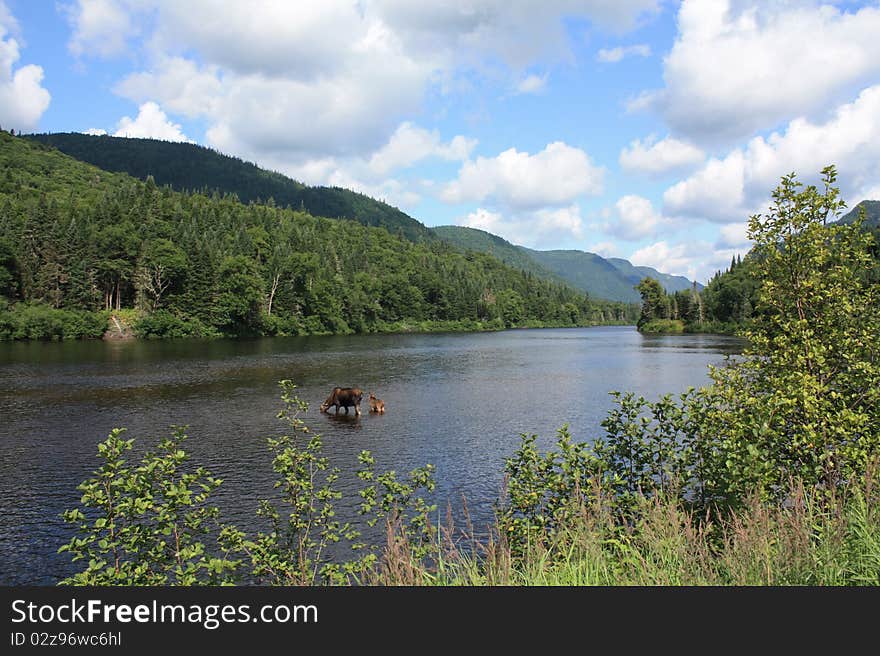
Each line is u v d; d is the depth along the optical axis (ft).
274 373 158.20
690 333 467.11
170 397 114.32
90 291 303.07
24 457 69.21
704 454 28.25
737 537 20.77
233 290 333.83
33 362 176.45
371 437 82.07
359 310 452.76
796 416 26.84
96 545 43.39
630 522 26.71
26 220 323.98
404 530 28.43
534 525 26.91
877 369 26.05
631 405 31.73
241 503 52.75
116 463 23.15
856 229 28.91
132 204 519.19
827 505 22.29
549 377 157.07
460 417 97.60
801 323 27.76
